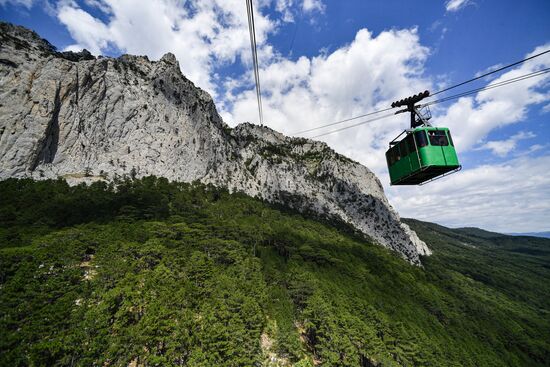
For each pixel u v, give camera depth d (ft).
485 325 302.86
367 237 583.17
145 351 111.34
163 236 232.73
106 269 156.04
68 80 361.92
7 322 104.32
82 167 347.36
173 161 430.20
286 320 160.86
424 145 69.51
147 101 439.22
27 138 310.65
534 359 275.59
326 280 252.42
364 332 169.48
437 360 188.65
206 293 156.15
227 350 120.06
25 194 264.11
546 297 566.36
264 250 294.46
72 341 100.22
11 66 332.39
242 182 540.11
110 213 270.67
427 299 304.30
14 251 152.87
